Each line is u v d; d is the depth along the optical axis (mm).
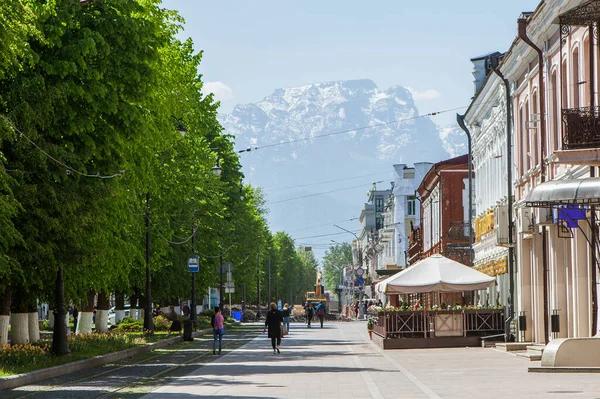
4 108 34219
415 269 54438
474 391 24219
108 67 38125
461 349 49594
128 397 24609
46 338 61719
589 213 35000
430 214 97938
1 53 27641
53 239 35312
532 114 46156
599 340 30109
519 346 45094
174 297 74000
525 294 49219
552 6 39156
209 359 43281
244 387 27188
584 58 36250
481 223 63375
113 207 41500
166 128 49625
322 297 172375
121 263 46406
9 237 30750
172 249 65188
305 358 43219
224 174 93812
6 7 27797
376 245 183125
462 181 87188
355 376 31266
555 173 41625
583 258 37000
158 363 40344
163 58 52375
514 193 52062
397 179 151000
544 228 43906
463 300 80250
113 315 104750
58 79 36094
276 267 193000
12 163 33781
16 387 28500
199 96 71375
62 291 38938
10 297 38250
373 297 171500
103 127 38031
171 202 60344
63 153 35125
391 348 51812
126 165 39375
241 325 112438
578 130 31188
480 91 62344
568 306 39438
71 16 36781
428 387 26094
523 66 48438
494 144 60312
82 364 36406
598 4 31922
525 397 21906
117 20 38094
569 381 26375
